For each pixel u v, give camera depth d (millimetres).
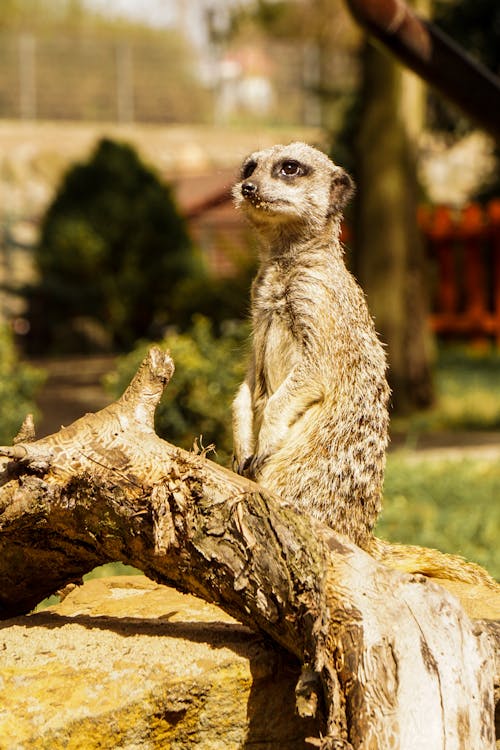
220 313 20547
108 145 23938
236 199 5488
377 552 4828
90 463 3797
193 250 23750
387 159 14914
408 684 3361
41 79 32094
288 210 5012
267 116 34375
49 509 3850
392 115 14859
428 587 3605
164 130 30625
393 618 3492
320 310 4809
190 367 9312
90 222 23281
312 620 3492
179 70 34344
